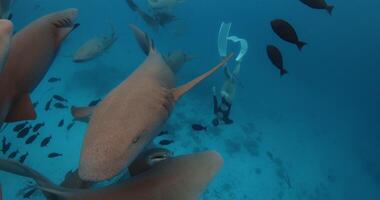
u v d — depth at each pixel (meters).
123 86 1.61
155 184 1.74
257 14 32.00
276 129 13.38
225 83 7.26
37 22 1.85
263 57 22.09
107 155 1.27
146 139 1.42
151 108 1.47
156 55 2.07
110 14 18.64
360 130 16.53
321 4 4.55
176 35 18.67
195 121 11.71
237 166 10.61
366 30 33.56
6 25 1.28
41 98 11.72
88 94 12.30
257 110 14.38
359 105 20.84
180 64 6.44
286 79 19.80
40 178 1.77
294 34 4.73
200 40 20.92
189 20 25.47
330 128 15.60
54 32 1.87
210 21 26.58
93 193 1.72
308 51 29.89
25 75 1.78
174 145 10.54
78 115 1.85
